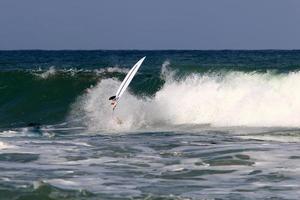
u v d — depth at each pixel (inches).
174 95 3472.0
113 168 1918.1
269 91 3284.9
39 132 2906.0
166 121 3248.0
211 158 2069.4
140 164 1984.5
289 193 1571.1
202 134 2778.1
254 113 3186.5
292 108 3166.8
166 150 2262.6
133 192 1583.4
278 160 2015.3
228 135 2716.5
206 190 1610.5
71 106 3695.9
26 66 7096.5
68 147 2342.5
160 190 1611.7
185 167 1929.1
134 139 2615.7
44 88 4030.5
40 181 1660.9
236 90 3358.8
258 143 2416.3
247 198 1517.0
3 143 2420.0
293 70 3782.0
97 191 1592.0
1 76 4195.4
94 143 2465.6
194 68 3725.4
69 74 4136.3
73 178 1755.7
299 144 2372.0
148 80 3769.7
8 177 1755.7
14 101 3949.3
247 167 1914.4
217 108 3284.9
